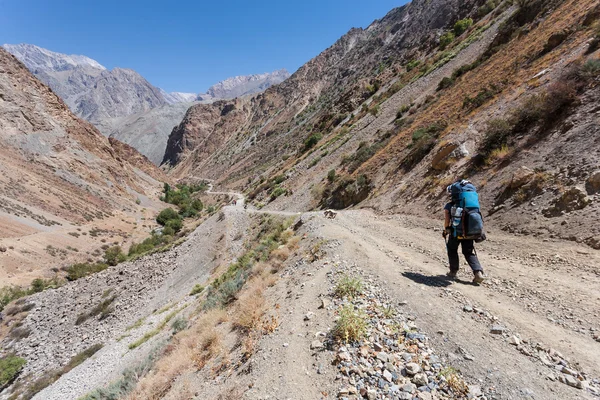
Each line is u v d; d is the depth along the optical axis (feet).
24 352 85.25
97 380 48.01
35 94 319.06
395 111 139.95
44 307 107.14
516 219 28.71
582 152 27.86
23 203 188.75
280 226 62.49
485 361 11.35
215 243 118.93
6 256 131.64
